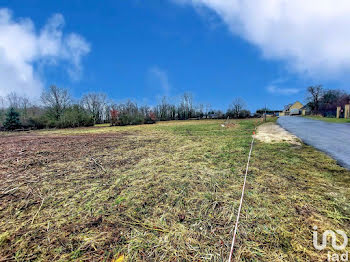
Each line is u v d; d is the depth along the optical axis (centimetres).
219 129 1031
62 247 130
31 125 1770
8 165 344
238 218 157
